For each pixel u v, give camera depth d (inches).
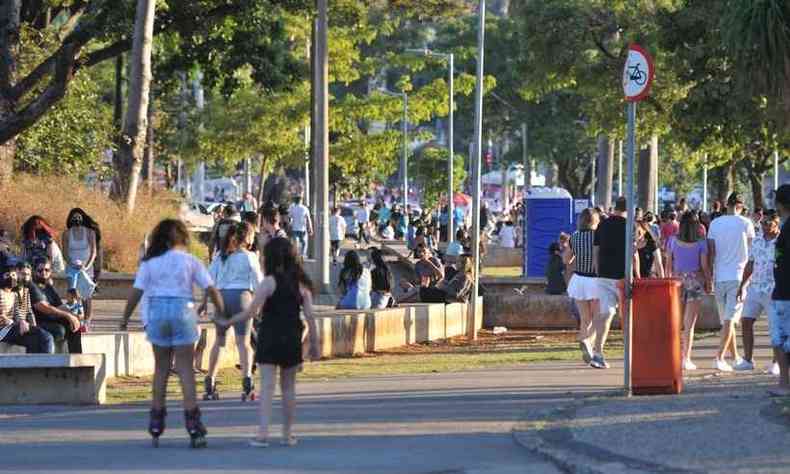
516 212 6579.7
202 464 1067.3
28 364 1485.0
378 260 2508.6
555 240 3841.0
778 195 1389.0
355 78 5383.9
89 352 1745.8
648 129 4330.7
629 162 1445.6
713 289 1907.0
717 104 3661.4
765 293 1670.8
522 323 2778.1
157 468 1048.8
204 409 1441.9
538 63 4389.8
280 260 1157.1
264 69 4158.5
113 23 3644.2
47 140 3654.0
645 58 1427.2
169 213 3479.3
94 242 2166.6
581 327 1851.6
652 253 2240.4
